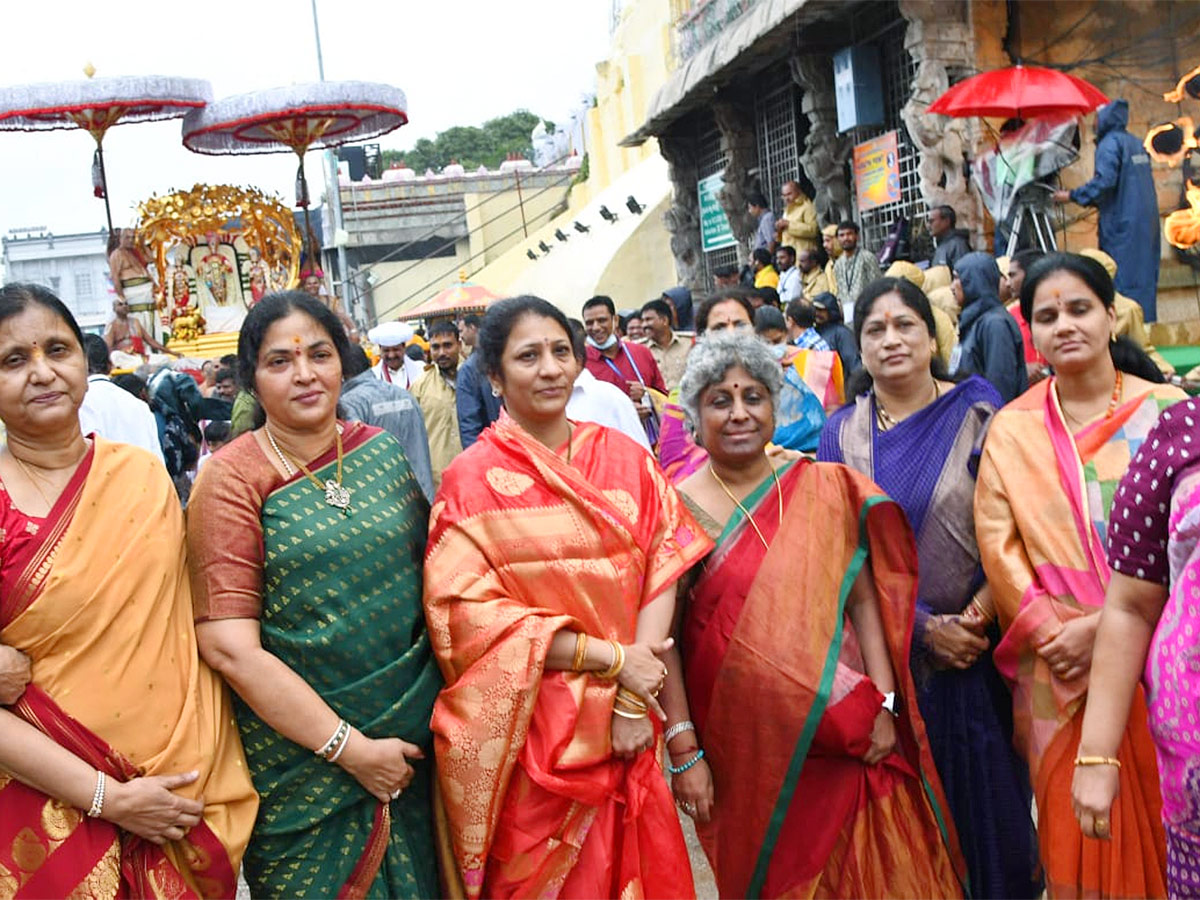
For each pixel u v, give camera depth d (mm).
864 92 10086
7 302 2338
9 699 2236
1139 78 8617
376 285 24000
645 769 2561
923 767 2836
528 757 2418
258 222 13672
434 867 2625
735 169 12984
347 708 2465
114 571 2307
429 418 7262
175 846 2361
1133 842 2596
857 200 10727
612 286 17703
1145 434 2762
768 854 2756
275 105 12484
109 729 2273
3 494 2309
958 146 8445
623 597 2535
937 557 3029
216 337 13391
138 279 13352
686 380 2900
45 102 12453
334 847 2467
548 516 2539
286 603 2453
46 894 2242
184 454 6941
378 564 2506
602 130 23328
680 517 2723
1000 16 8539
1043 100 7160
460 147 43750
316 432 2572
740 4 11375
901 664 2852
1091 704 2365
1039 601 2701
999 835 2971
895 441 3131
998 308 5133
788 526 2834
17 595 2250
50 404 2332
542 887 2438
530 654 2391
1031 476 2811
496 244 25516
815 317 6961
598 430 2768
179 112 13773
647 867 2547
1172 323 8164
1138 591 2293
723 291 4566
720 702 2779
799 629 2740
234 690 2484
